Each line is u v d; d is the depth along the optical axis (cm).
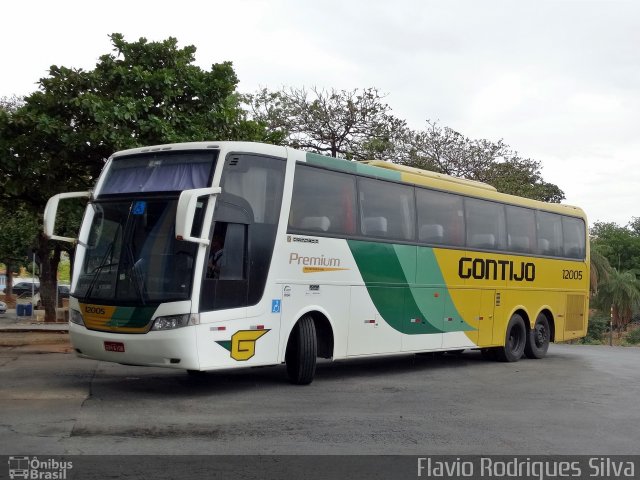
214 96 1652
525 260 1683
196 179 1017
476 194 1541
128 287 991
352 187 1237
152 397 1002
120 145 1484
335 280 1188
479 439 817
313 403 998
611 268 6231
